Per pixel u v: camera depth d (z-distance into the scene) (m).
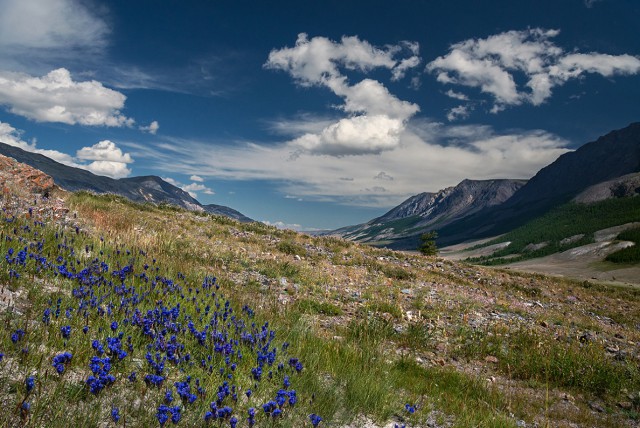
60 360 3.90
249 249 22.27
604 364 10.90
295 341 8.24
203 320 7.18
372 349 9.27
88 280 7.08
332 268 21.39
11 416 3.36
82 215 17.31
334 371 7.11
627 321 20.70
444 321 14.31
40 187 19.44
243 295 11.73
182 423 3.92
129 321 5.75
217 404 4.33
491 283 26.06
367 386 6.42
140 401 4.20
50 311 5.32
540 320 16.69
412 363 9.35
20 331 4.39
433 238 76.94
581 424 7.95
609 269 178.12
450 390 8.29
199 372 5.08
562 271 187.38
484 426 6.59
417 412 6.43
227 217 33.47
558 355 11.35
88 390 4.02
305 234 32.19
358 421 5.57
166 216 27.44
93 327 5.48
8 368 4.04
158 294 8.09
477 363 10.82
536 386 9.73
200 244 19.80
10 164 19.39
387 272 23.08
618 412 8.85
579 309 22.42
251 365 5.79
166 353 5.09
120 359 4.44
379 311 14.40
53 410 3.58
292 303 13.21
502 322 15.29
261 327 7.61
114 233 15.03
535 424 7.59
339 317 12.89
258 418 4.53
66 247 9.34
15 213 12.32
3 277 6.37
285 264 18.94
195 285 10.77
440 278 24.56
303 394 5.61
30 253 7.62
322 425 4.96
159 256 13.66
